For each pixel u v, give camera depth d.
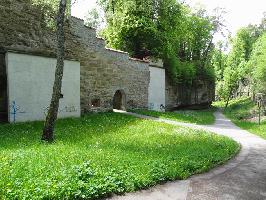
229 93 87.94
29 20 22.75
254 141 22.31
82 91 28.41
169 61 48.69
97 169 9.53
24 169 9.02
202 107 71.88
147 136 18.97
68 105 25.89
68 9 18.91
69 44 26.81
